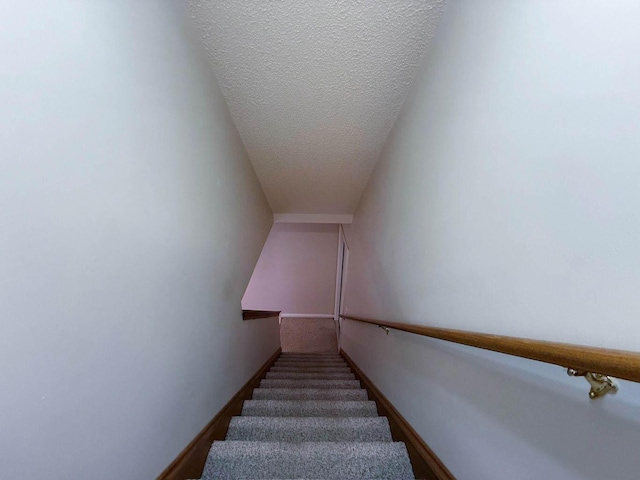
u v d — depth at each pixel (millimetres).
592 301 500
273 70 1363
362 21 1117
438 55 1140
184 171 1090
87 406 635
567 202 552
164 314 957
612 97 470
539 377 631
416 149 1380
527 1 665
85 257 616
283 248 5945
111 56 688
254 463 1279
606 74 480
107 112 675
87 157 614
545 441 608
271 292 6035
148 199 852
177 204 1035
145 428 856
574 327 534
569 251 547
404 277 1554
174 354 1027
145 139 832
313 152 2133
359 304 3102
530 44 653
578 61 532
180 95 1048
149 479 877
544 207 608
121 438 750
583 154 520
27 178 485
